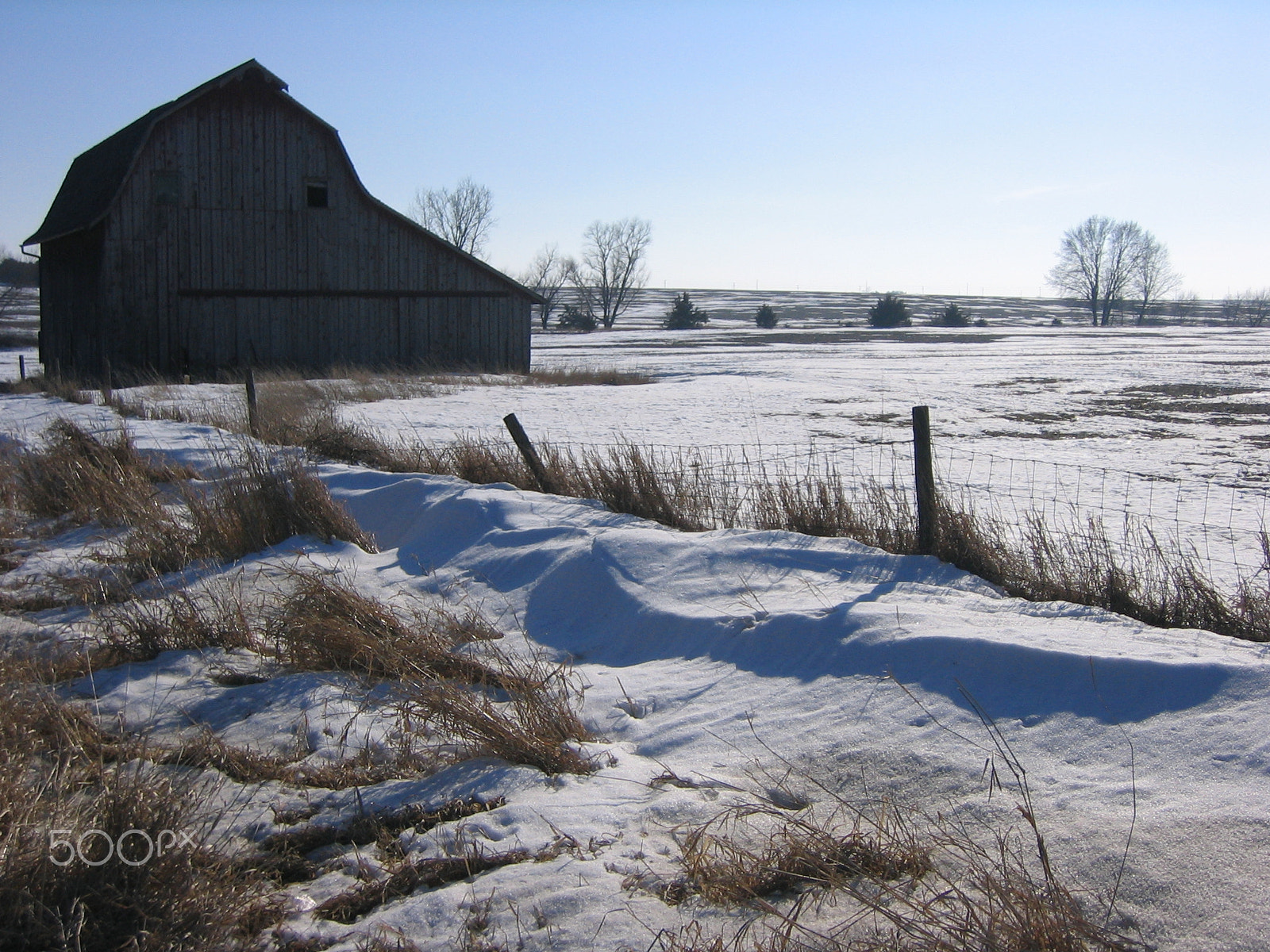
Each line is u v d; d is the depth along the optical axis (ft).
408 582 25.31
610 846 12.67
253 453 31.76
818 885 11.52
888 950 10.02
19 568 28.58
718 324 392.47
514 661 19.63
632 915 11.13
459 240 360.48
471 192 355.36
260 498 29.68
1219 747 13.26
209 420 55.98
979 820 12.55
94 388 92.38
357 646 19.67
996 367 138.41
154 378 95.66
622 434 62.13
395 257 109.19
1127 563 26.84
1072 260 455.63
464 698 16.57
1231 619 19.60
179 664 20.51
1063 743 14.20
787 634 18.78
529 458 32.63
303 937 11.28
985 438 62.13
